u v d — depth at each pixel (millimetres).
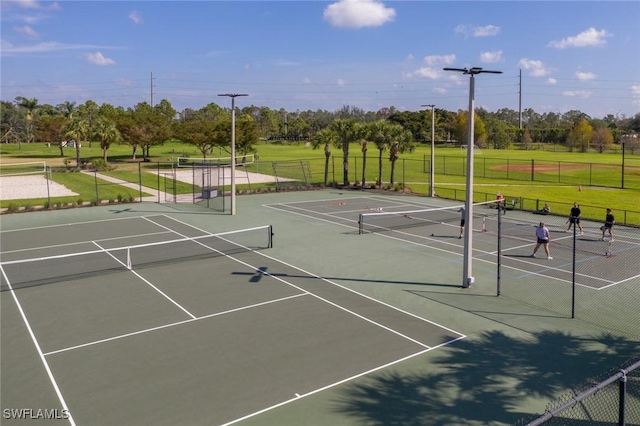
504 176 63094
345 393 12008
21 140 145125
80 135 69125
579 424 10359
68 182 54438
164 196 45781
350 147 122438
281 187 50188
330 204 41031
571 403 7855
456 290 19516
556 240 28031
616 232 30328
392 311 17328
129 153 101250
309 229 31031
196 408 11383
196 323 16281
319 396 11883
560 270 22094
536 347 14406
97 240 28297
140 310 17422
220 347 14531
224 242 27594
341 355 14000
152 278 21016
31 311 17375
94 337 15242
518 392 11938
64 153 100188
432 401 11602
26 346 14664
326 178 51906
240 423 10797
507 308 17562
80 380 12680
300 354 14086
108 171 65125
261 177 61500
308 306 17797
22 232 30562
